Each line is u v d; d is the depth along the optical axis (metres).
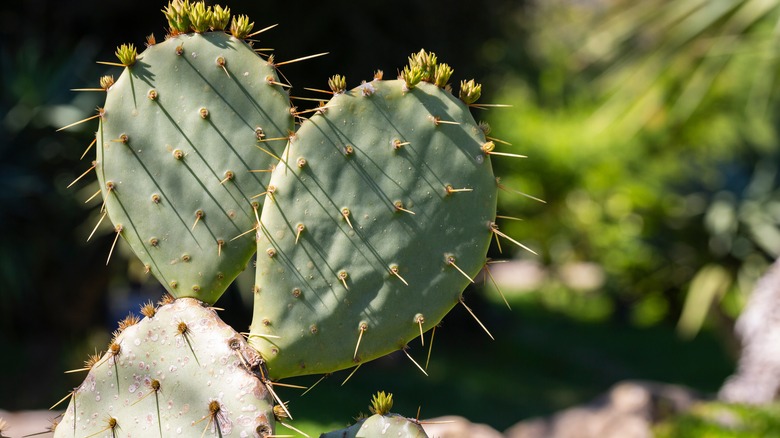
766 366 6.40
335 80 2.33
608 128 12.55
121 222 2.40
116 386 2.25
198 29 2.44
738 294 12.94
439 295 2.30
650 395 5.94
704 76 10.99
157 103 2.42
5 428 2.51
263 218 2.29
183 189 2.38
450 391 9.35
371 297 2.29
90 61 9.72
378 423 2.11
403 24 10.28
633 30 11.01
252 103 2.41
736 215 13.03
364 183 2.30
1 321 9.86
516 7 11.71
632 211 15.09
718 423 5.45
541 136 17.44
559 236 17.78
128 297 9.98
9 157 9.39
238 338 2.21
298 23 9.44
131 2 10.09
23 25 10.37
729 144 14.01
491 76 11.79
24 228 9.58
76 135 9.46
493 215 2.33
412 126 2.31
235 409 2.13
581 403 9.45
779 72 11.67
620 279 15.97
